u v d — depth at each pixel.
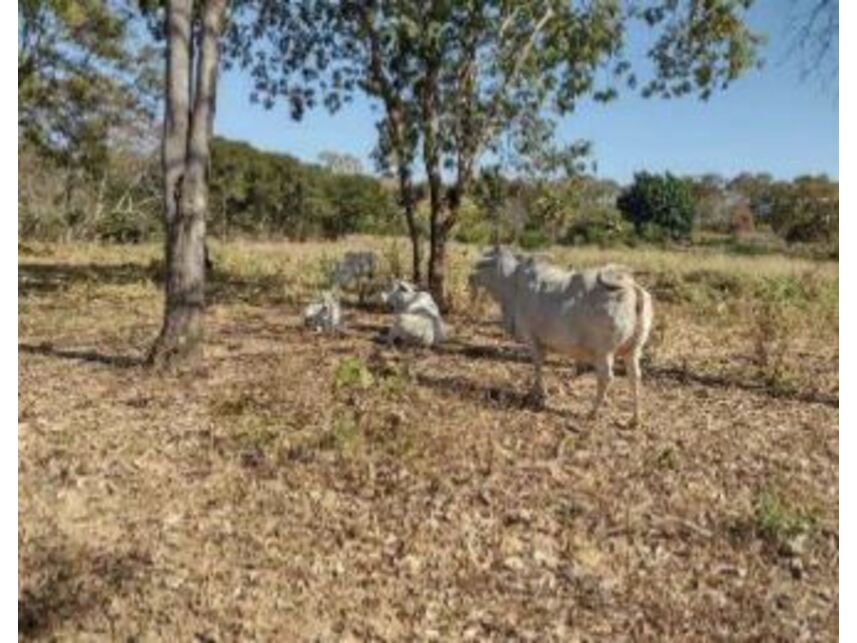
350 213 45.66
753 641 5.70
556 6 16.86
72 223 39.16
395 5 16.23
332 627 5.76
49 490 7.59
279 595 6.10
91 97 29.83
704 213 59.78
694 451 8.77
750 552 6.79
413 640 5.64
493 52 17.00
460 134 16.97
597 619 5.89
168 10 11.28
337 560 6.55
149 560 6.50
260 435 8.66
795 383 11.51
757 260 32.25
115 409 9.70
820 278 22.41
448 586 6.24
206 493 7.60
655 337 13.87
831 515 7.45
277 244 35.31
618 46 18.02
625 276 9.17
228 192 44.59
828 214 47.50
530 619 5.87
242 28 19.77
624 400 10.39
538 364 9.78
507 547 6.75
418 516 7.22
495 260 9.91
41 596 6.03
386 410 9.61
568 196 21.14
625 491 7.79
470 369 11.66
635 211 54.91
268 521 7.12
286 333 14.05
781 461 8.59
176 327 11.23
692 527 7.14
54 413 9.53
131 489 7.66
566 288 9.36
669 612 5.99
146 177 41.31
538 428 9.20
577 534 6.99
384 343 13.28
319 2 18.89
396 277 18.78
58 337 13.59
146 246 36.09
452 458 8.36
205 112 11.14
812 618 5.96
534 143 18.89
